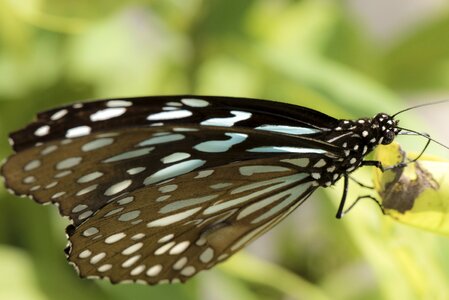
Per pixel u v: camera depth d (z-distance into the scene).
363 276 0.47
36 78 0.47
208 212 0.42
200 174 0.41
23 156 0.39
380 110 0.44
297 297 0.46
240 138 0.41
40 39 0.47
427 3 0.52
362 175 0.42
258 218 0.42
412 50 0.48
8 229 0.47
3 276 0.45
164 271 0.42
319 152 0.41
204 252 0.42
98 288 0.46
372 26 0.52
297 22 0.48
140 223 0.41
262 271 0.45
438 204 0.40
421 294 0.42
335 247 0.47
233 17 0.46
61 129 0.39
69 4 0.45
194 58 0.46
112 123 0.40
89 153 0.40
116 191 0.40
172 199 0.41
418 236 0.42
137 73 0.48
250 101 0.41
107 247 0.41
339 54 0.48
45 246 0.47
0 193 0.47
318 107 0.44
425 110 0.53
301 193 0.42
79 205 0.40
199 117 0.40
